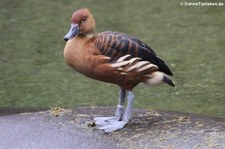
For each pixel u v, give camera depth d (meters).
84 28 10.56
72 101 15.42
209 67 18.30
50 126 11.04
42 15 24.62
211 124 11.32
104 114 11.89
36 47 20.53
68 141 10.44
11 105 14.99
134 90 16.56
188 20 23.83
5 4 26.20
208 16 24.39
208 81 17.09
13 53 19.83
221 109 14.80
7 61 19.03
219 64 18.55
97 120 11.30
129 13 24.86
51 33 22.22
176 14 24.73
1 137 10.66
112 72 10.65
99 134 10.76
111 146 10.29
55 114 11.73
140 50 10.69
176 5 26.14
